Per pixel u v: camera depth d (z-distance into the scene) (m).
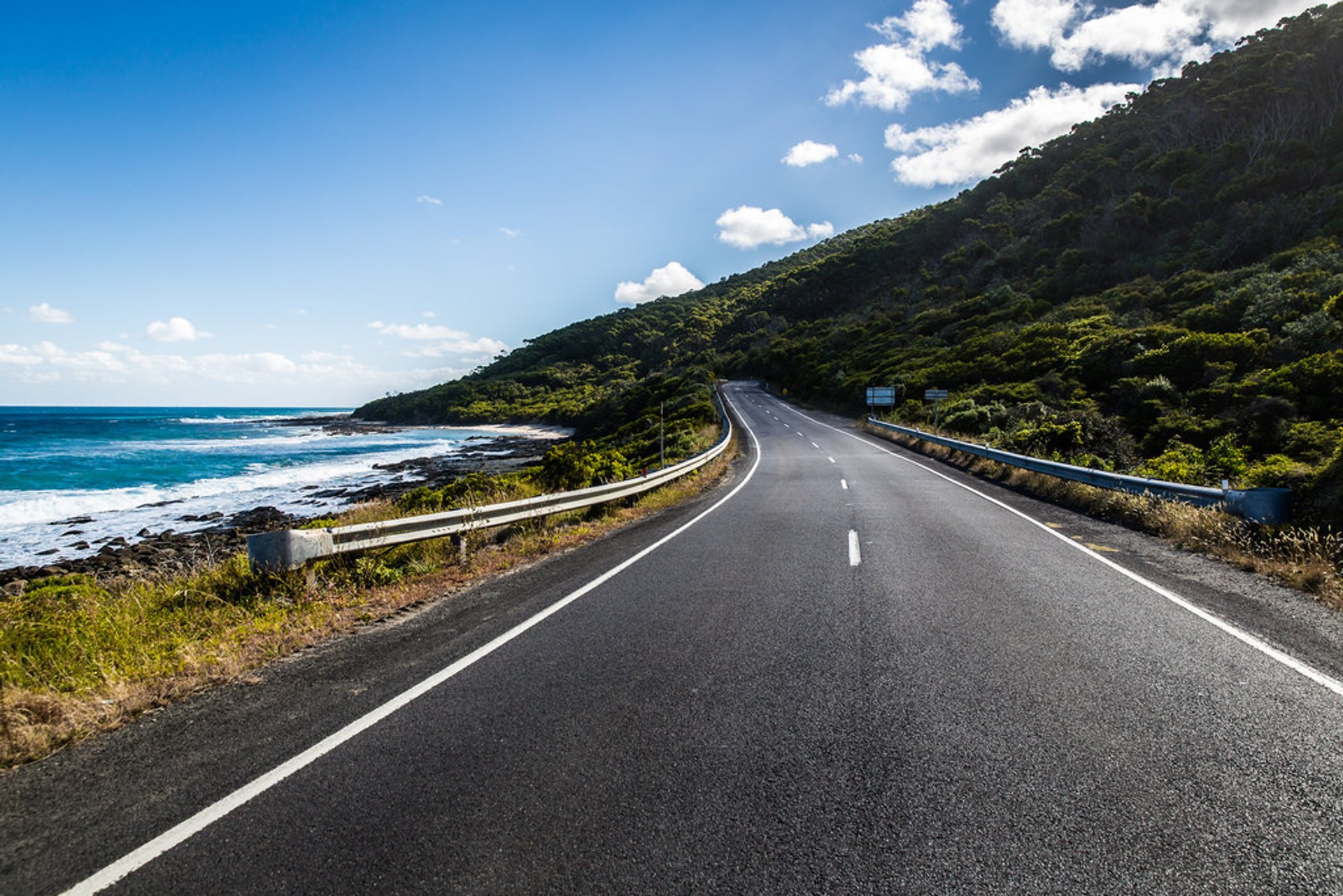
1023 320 55.91
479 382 140.88
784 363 82.00
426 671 4.48
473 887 2.32
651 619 5.63
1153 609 5.83
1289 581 6.71
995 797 2.84
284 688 4.25
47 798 3.01
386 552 8.45
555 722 3.64
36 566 18.25
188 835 2.67
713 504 13.95
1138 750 3.25
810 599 6.20
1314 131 65.12
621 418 67.56
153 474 39.03
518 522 10.23
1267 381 24.78
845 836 2.57
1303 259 39.34
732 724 3.57
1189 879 2.33
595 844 2.55
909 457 25.34
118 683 4.29
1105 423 25.44
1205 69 96.88
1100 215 72.62
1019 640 4.97
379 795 2.93
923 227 116.19
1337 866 2.40
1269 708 3.75
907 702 3.85
